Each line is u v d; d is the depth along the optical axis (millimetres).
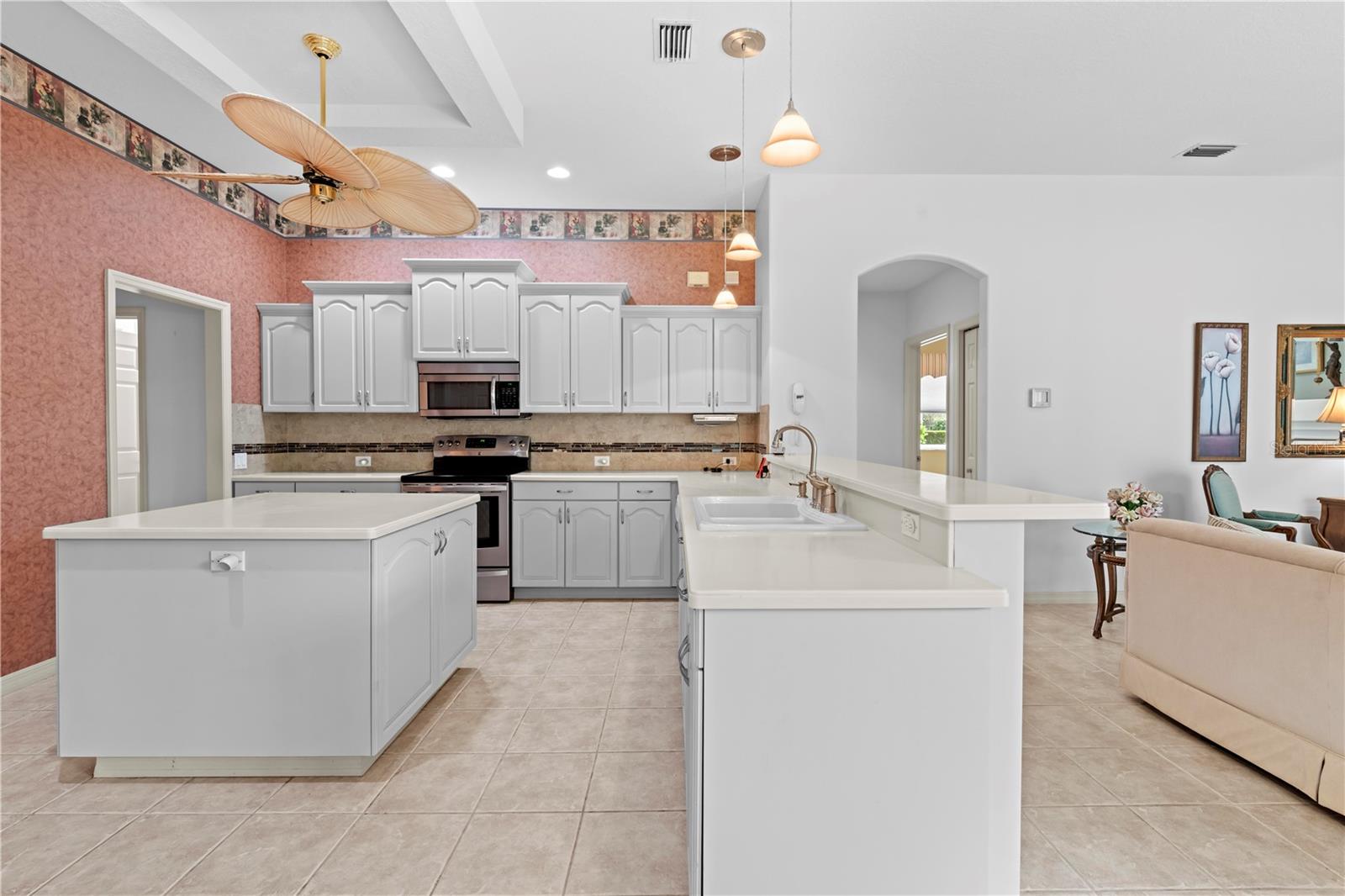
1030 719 2496
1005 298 4152
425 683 2439
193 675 2041
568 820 1850
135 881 1598
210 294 4047
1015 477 4152
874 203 4137
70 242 3035
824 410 4152
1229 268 4168
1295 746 1942
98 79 2990
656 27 2588
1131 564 2682
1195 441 4176
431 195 2311
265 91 3012
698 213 4855
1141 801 1950
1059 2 2441
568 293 4484
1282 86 3045
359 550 2020
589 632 3611
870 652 1256
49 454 2934
